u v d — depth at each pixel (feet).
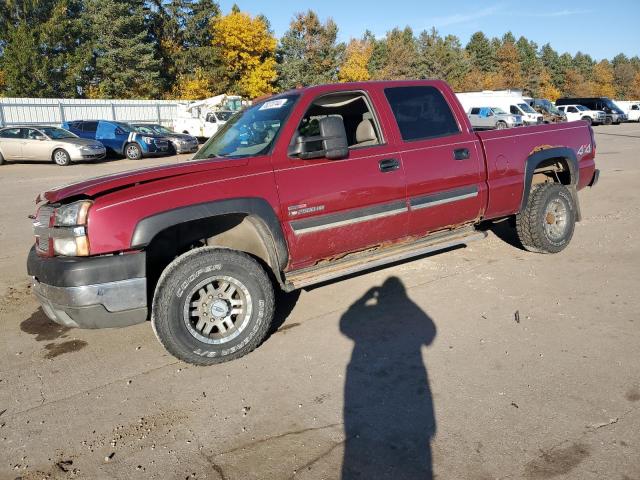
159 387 10.96
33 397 10.80
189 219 11.10
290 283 12.68
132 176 11.40
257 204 11.82
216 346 11.61
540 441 8.54
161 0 146.51
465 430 8.93
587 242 20.26
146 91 136.56
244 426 9.43
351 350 12.16
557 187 18.01
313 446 8.76
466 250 19.72
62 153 61.62
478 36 280.72
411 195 14.25
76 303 10.56
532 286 15.62
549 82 264.93
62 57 127.34
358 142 14.57
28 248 22.93
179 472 8.31
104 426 9.65
